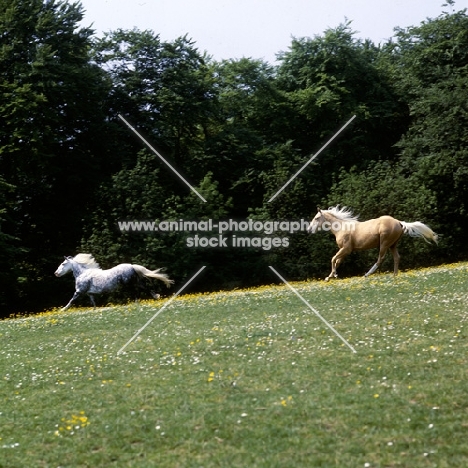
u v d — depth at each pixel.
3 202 42.88
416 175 52.69
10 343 20.62
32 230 49.59
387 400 12.57
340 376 14.19
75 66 47.75
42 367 16.84
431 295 22.17
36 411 13.55
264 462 10.48
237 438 11.47
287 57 63.47
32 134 42.97
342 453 10.64
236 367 15.34
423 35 58.50
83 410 13.34
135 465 10.75
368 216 47.47
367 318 19.22
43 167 45.16
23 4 46.03
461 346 15.69
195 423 12.17
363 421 11.70
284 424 11.85
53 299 45.84
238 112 64.06
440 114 54.16
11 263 43.53
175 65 56.25
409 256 46.28
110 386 14.73
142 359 16.73
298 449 10.88
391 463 10.23
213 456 10.84
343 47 61.22
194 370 15.40
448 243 51.00
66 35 47.66
